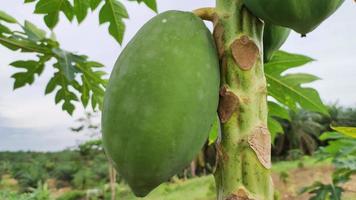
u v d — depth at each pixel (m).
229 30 0.57
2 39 1.34
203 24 0.58
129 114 0.50
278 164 9.25
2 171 11.43
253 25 0.57
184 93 0.51
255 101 0.55
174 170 0.51
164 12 0.58
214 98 0.54
